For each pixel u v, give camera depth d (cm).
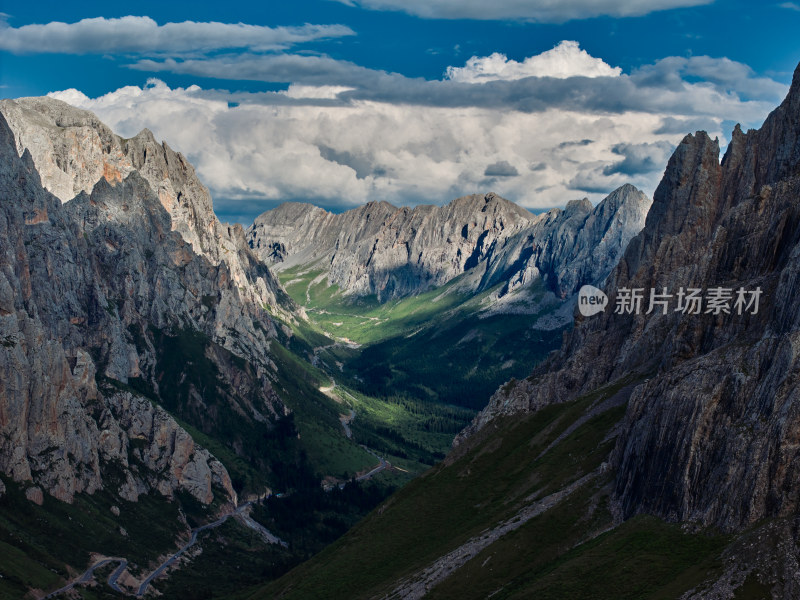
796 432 14300
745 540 13950
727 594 13250
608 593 14925
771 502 14262
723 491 15112
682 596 13738
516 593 16688
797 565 13088
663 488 16725
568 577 16075
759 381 15762
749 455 14775
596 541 17250
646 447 17762
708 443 15875
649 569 15012
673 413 16962
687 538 15325
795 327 16725
